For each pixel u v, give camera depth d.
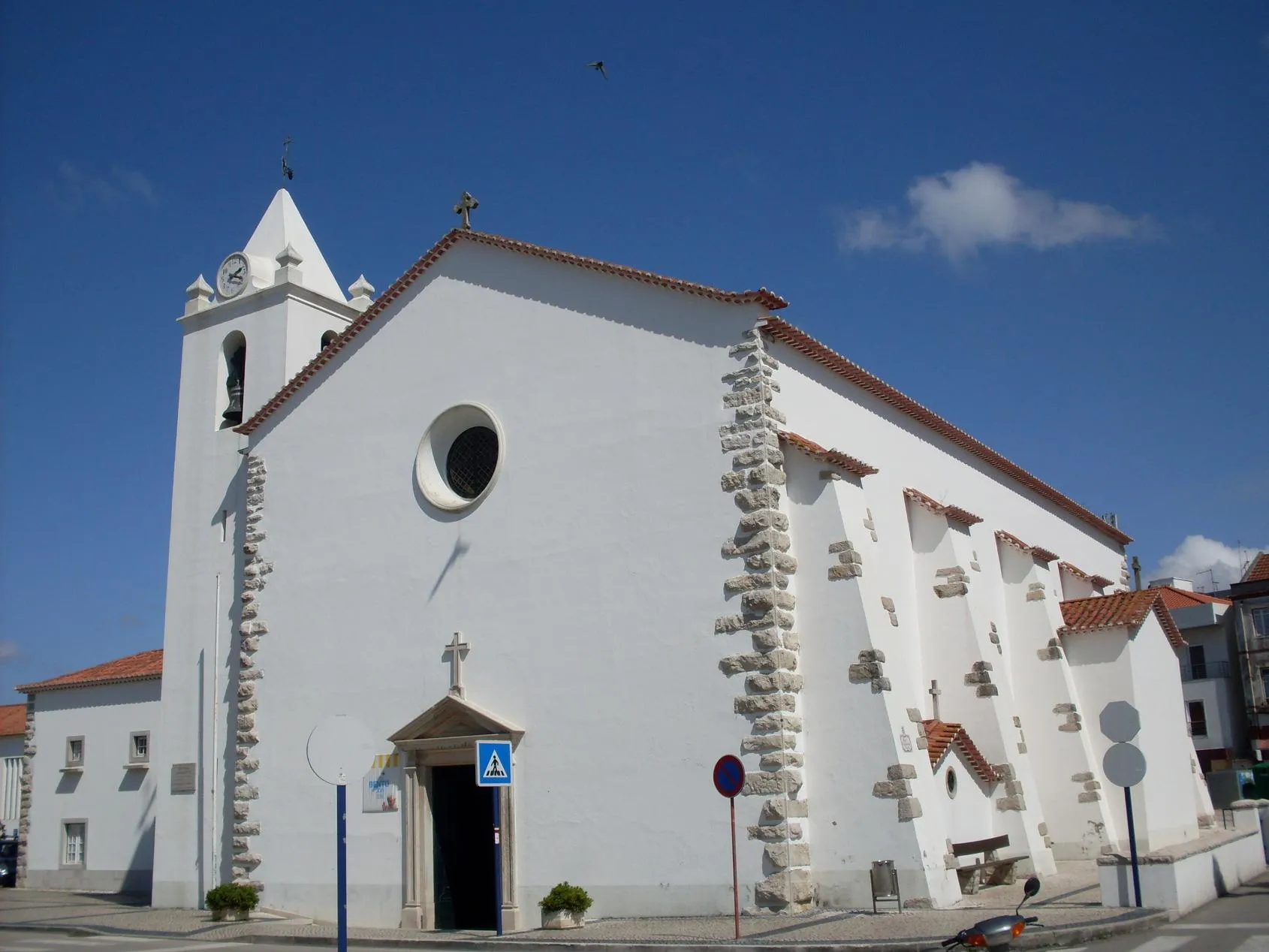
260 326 30.62
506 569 23.30
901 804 19.05
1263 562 59.19
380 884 23.56
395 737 23.72
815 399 23.12
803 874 19.20
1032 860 23.45
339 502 26.34
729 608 20.44
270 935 21.73
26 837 39.38
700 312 21.97
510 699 22.59
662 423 21.95
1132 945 14.66
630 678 21.23
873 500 24.91
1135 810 27.75
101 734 38.53
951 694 24.89
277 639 26.56
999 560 30.05
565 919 19.98
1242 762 52.62
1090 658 29.05
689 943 16.61
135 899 33.00
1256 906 18.03
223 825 27.38
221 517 29.70
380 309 26.72
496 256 25.12
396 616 24.73
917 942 15.27
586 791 21.25
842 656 20.03
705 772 20.06
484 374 24.67
